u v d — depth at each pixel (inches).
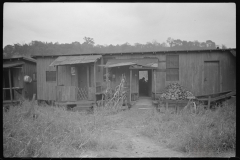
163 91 582.2
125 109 499.2
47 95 625.0
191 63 583.2
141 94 703.1
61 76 613.3
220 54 572.7
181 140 240.8
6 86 626.8
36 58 633.0
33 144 198.2
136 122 379.9
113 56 616.4
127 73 602.2
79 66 621.6
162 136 285.3
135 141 270.2
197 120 324.8
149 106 529.7
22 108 372.5
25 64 634.8
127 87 573.3
